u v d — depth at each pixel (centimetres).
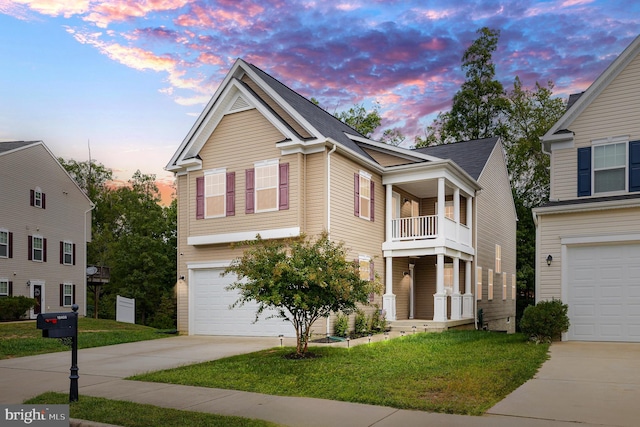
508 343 1504
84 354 1477
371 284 1315
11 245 2981
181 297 2072
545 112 3878
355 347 1405
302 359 1220
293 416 753
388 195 2181
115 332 2059
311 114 2108
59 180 3419
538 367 1087
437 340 1555
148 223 4478
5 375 1164
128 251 4384
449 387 888
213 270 2009
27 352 1529
